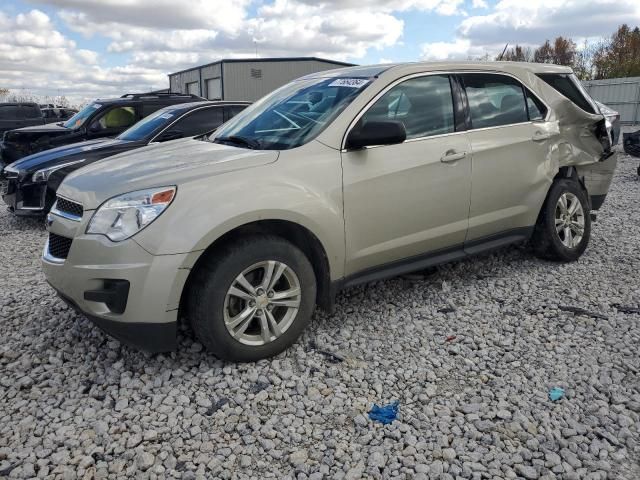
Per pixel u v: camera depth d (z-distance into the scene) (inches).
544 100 202.8
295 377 131.9
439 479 98.6
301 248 148.9
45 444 109.6
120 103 397.4
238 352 133.8
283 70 1432.1
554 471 100.2
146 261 122.0
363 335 154.6
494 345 148.3
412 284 192.4
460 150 170.9
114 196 127.6
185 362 139.9
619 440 108.3
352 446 107.6
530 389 126.2
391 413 117.8
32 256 248.2
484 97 184.7
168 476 100.8
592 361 138.3
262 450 107.3
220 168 134.4
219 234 126.2
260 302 135.0
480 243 185.6
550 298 178.5
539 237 206.2
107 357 144.0
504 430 111.8
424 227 165.8
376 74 164.7
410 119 164.1
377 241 155.9
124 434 112.6
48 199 294.5
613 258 218.8
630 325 157.6
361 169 149.6
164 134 323.9
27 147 389.4
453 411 118.8
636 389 125.7
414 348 147.2
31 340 153.9
